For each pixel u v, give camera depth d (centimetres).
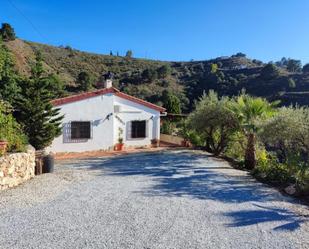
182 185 1086
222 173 1336
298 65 7744
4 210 749
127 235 624
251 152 1472
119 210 780
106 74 2205
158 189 1016
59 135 1872
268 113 1503
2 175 925
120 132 2184
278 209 825
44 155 1278
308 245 601
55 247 561
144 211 777
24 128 1650
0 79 2619
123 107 2184
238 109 1612
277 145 1359
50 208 777
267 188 1074
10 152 1040
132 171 1352
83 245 572
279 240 621
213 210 803
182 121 2675
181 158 1777
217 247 582
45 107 1730
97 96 2069
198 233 645
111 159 1758
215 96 1995
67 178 1145
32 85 1686
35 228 645
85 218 713
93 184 1059
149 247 573
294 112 1231
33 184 1023
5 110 1338
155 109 2330
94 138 2069
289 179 1147
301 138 1173
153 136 2336
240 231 663
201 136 2245
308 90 5378
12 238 594
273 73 6419
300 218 756
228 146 2047
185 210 796
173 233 641
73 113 1988
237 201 896
